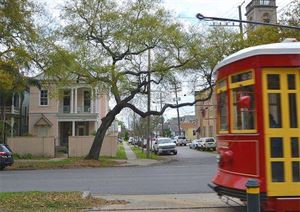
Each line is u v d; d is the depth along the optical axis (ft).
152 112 116.88
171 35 107.34
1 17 97.19
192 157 136.87
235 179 31.24
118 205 38.55
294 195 29.12
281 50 29.94
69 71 103.81
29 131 171.63
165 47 110.22
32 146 127.24
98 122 184.03
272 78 29.94
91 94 120.57
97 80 105.50
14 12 97.81
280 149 29.45
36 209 35.99
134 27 107.55
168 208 36.94
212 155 150.61
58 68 102.17
